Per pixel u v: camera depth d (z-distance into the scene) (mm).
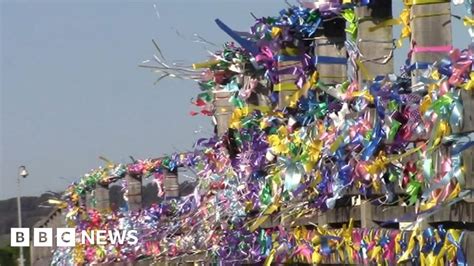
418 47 9258
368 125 9820
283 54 12367
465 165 8273
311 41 12336
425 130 8859
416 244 8711
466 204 8320
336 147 10180
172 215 18906
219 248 14367
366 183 9953
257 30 12453
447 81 8383
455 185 8367
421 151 8875
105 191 24078
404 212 9477
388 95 9453
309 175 10953
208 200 15266
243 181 13688
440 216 8617
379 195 9891
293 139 11594
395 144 9445
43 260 28969
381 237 9312
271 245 12594
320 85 11062
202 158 16234
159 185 20375
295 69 12367
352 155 10023
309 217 11273
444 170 8414
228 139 14172
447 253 8383
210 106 15055
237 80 13891
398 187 9625
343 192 10359
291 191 11117
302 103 11914
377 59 10250
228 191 14273
